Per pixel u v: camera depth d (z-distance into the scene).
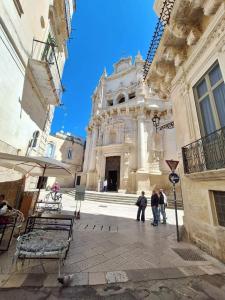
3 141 5.74
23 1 6.19
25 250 3.09
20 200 6.98
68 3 10.96
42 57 8.43
